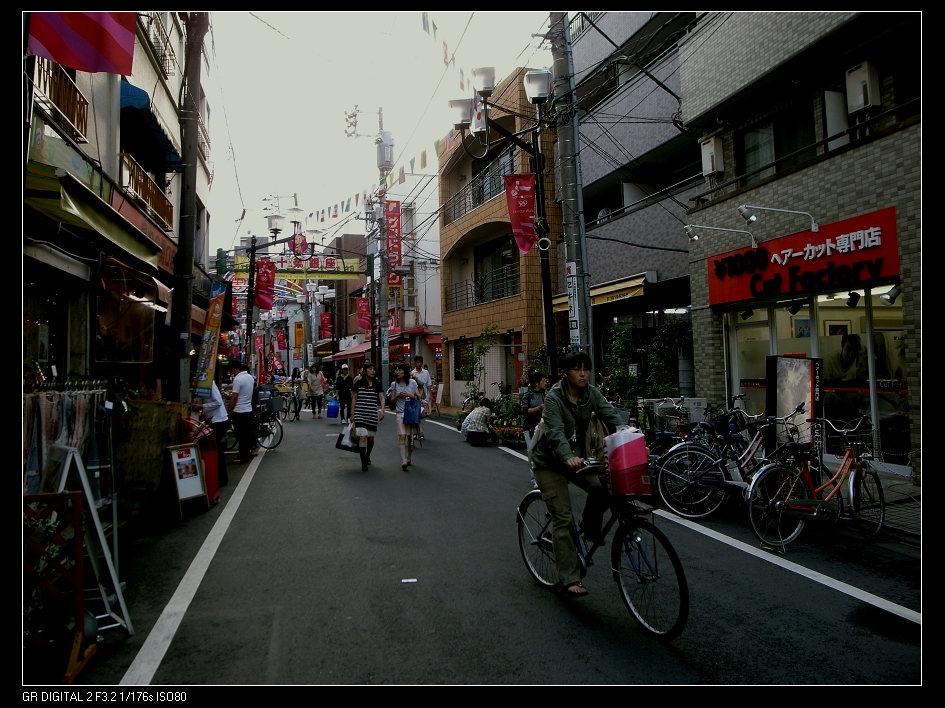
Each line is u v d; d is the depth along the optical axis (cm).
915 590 446
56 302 855
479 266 2327
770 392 711
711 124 1128
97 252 877
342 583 471
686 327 1289
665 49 1389
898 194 770
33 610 342
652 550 376
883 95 838
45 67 715
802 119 974
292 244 2673
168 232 1408
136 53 1150
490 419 1326
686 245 1264
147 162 1286
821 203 883
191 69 918
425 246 2994
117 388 676
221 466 879
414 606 423
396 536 598
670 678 324
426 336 2823
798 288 921
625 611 413
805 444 599
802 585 459
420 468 994
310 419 2088
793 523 591
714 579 473
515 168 1905
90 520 395
